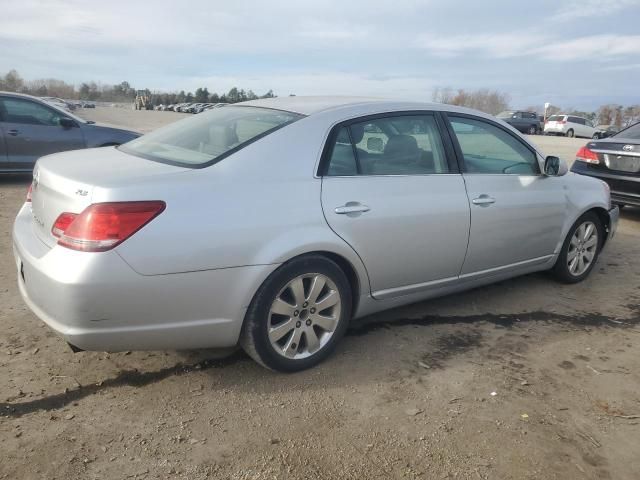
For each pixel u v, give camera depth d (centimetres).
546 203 451
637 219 798
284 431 276
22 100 869
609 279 527
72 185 275
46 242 286
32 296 285
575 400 314
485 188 405
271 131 323
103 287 260
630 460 265
